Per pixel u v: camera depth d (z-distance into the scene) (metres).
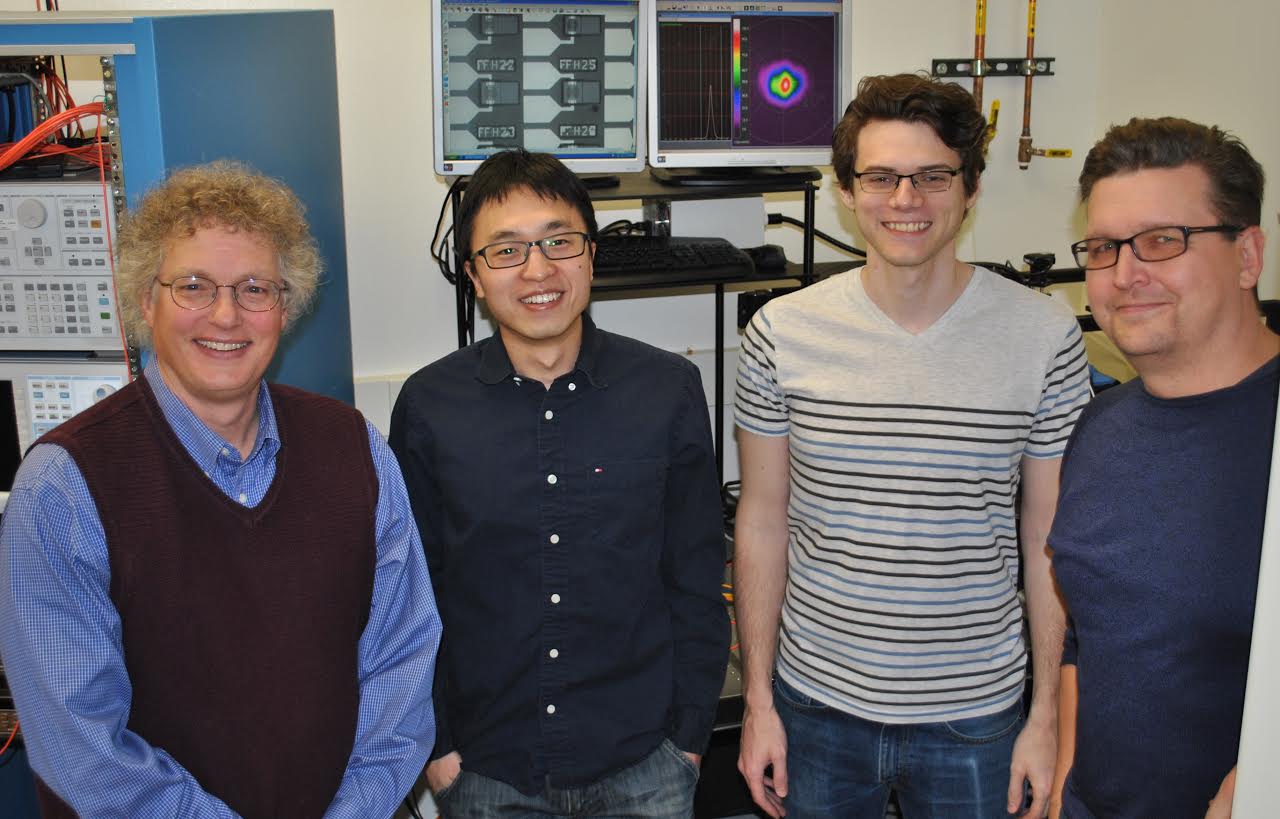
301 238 1.25
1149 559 1.19
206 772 1.20
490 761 1.52
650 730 1.52
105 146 1.53
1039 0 2.83
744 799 2.31
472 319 2.35
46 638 1.11
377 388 2.65
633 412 1.51
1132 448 1.24
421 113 2.58
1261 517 1.12
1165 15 2.66
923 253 1.43
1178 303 1.14
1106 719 1.24
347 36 2.51
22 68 1.97
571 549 1.48
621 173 2.45
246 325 1.17
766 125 2.34
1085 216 1.24
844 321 1.51
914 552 1.45
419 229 2.64
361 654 1.35
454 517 1.48
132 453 1.16
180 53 1.47
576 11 2.23
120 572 1.14
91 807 1.12
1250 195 1.14
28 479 1.12
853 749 1.54
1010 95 2.87
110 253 1.58
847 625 1.50
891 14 2.75
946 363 1.46
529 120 2.25
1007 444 1.45
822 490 1.50
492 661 1.49
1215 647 1.15
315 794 1.26
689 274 2.24
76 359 1.66
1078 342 1.48
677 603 1.59
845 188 1.53
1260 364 1.16
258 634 1.21
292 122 1.88
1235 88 2.47
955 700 1.49
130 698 1.17
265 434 1.23
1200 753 1.17
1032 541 1.55
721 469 2.59
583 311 1.52
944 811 1.51
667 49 2.28
